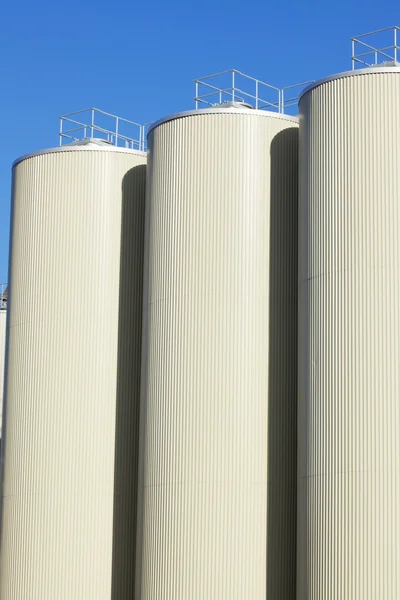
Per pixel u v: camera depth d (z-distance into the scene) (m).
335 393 30.47
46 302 38.69
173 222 35.03
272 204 34.81
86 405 37.94
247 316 33.94
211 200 34.50
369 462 29.59
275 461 33.72
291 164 35.34
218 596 32.81
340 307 30.73
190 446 33.69
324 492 30.31
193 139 35.06
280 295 34.47
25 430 38.38
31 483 37.94
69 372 38.12
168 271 34.94
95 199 38.91
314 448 30.83
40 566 37.38
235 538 33.00
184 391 34.03
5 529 38.62
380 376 29.88
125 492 37.94
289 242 34.88
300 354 32.28
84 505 37.50
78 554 37.25
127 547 37.72
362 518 29.45
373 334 30.12
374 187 30.72
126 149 39.53
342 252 30.92
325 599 29.84
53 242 38.91
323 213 31.53
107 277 38.69
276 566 33.28
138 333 38.88
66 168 39.19
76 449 37.72
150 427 34.78
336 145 31.48
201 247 34.41
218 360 33.75
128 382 38.47
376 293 30.25
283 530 33.56
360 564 29.31
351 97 31.42
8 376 39.66
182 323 34.38
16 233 40.03
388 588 28.91
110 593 37.31
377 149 30.83
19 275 39.53
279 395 34.06
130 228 39.19
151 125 36.72
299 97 33.59
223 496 33.19
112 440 38.03
